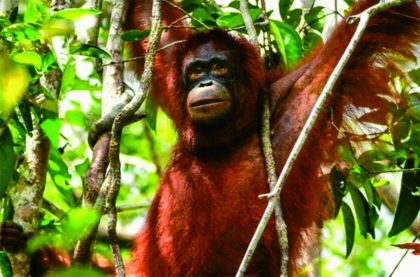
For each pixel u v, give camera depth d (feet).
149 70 23.34
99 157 28.32
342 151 30.63
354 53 29.94
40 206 27.86
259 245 28.84
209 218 29.71
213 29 31.24
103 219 37.27
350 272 52.75
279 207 22.24
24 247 27.22
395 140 30.35
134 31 29.30
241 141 30.94
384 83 30.30
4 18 26.61
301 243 31.07
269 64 33.35
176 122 33.17
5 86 18.39
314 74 30.55
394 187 42.45
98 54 27.48
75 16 24.52
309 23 32.81
